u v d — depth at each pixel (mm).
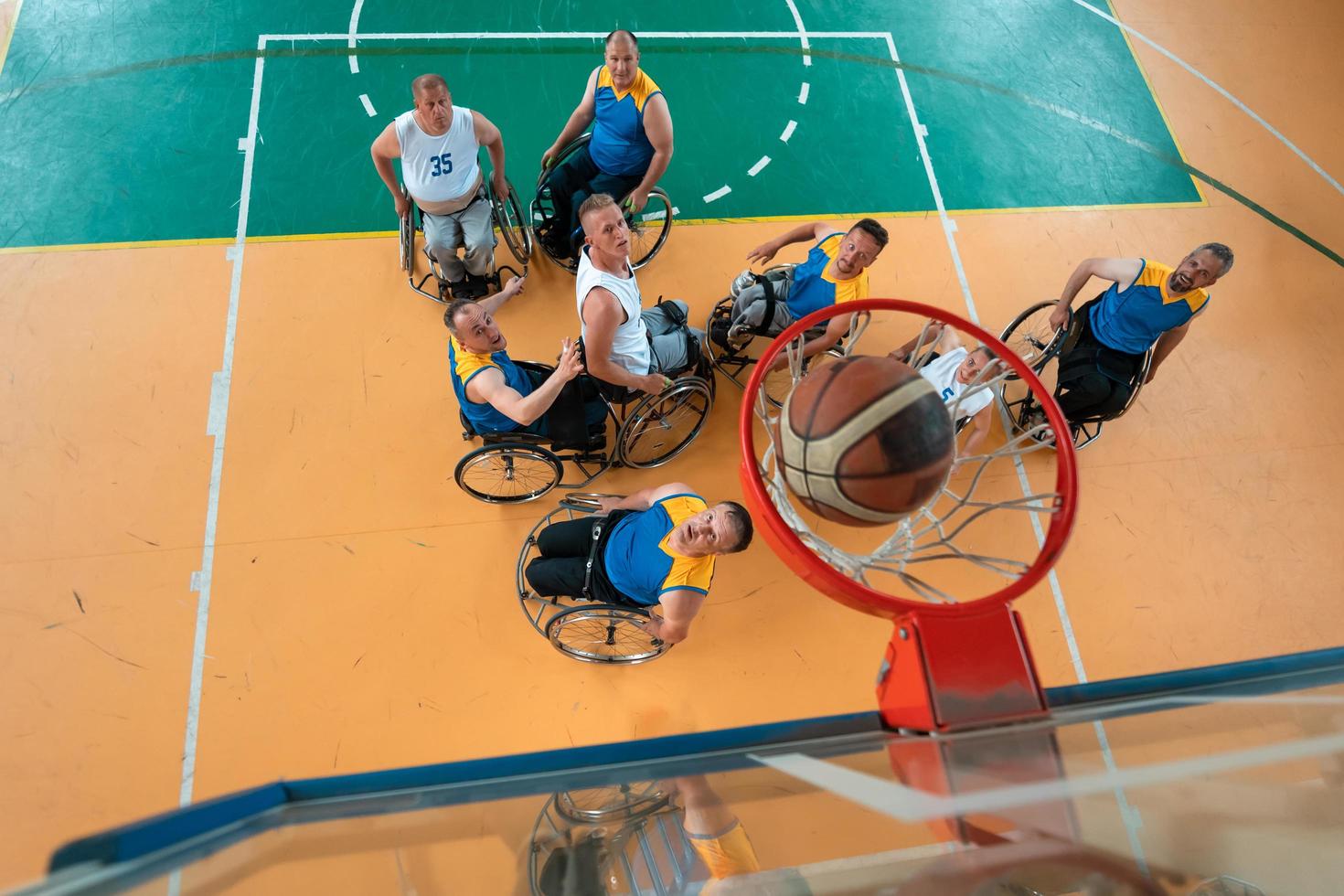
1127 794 1958
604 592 4305
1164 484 5684
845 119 6801
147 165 5992
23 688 4461
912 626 2193
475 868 2242
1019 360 2709
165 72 6316
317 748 4504
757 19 7098
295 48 6516
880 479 1956
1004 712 2150
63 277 5559
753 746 2631
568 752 2686
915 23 7305
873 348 5973
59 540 4828
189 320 5523
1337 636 5305
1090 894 1793
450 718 4641
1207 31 7668
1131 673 5125
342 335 5594
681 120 6652
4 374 5223
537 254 6031
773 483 3059
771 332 5117
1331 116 7336
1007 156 6809
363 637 4785
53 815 4211
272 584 4855
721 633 4992
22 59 6230
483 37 6723
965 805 1860
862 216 6430
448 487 5207
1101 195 6742
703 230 6246
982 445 5668
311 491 5117
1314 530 5609
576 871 2324
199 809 1898
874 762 2164
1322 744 2146
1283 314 6379
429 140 4828
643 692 4801
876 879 1895
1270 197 6875
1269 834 1880
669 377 5078
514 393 4270
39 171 5879
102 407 5207
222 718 4516
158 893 1570
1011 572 3152
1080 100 7141
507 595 4953
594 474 5301
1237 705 2479
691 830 2324
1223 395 6023
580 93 6594
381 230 5984
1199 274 4754
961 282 6250
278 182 6047
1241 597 5379
